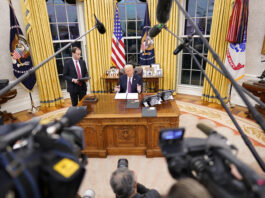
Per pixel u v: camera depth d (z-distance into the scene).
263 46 4.49
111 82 5.94
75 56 4.21
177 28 5.59
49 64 5.27
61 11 5.46
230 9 4.68
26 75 0.95
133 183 1.34
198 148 0.66
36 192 0.42
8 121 4.58
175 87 6.22
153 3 5.38
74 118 0.73
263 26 4.47
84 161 0.72
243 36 4.51
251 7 4.57
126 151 3.28
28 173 0.43
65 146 0.57
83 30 5.84
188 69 6.12
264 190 0.43
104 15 5.53
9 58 4.77
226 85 5.26
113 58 5.90
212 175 0.54
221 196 0.48
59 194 0.48
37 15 4.80
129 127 3.11
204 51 5.62
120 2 5.70
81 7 5.62
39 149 0.51
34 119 0.62
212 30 5.05
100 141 3.16
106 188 2.65
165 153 0.67
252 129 3.99
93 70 6.02
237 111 4.86
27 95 5.28
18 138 0.50
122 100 3.47
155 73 5.71
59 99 5.70
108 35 5.75
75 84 4.34
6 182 0.40
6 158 0.45
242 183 0.48
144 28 5.64
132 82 3.86
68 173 0.49
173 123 2.97
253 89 4.33
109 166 3.07
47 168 0.47
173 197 0.49
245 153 3.24
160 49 5.81
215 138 0.65
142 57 5.94
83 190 2.62
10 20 4.42
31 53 5.06
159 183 2.71
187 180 0.51
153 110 2.96
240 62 4.69
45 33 5.04
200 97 5.95
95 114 2.98
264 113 4.36
